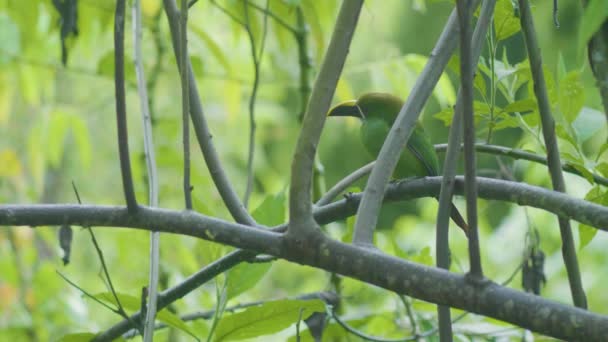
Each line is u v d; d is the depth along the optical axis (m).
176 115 10.69
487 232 12.04
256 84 5.66
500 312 2.98
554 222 11.38
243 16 8.47
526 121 4.98
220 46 9.78
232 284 4.73
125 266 9.10
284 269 12.73
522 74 4.85
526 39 3.69
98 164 14.75
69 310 8.88
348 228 5.83
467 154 3.12
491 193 3.83
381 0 14.66
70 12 5.86
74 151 14.55
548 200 3.60
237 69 10.40
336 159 24.70
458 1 3.10
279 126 14.91
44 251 10.95
